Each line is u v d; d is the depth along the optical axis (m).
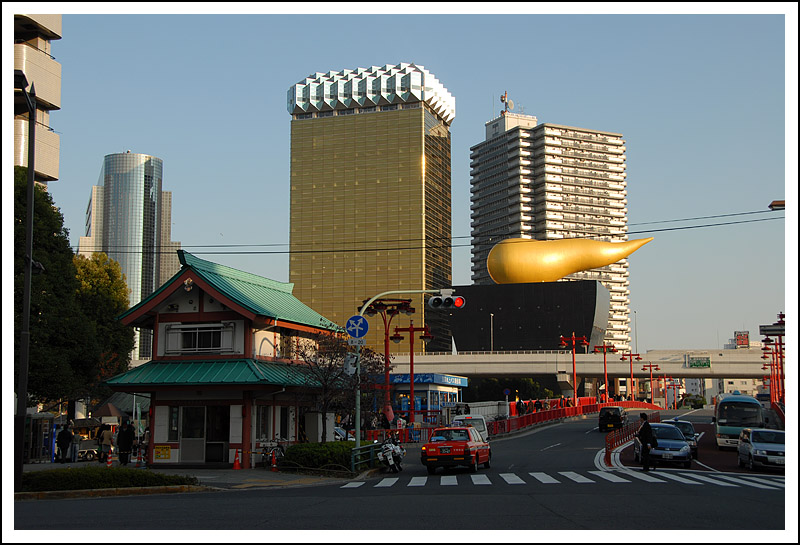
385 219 199.25
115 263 60.00
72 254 46.06
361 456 30.31
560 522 13.79
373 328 194.75
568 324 148.25
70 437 36.41
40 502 19.50
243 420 32.50
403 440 48.47
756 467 28.66
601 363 133.12
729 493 19.30
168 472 30.56
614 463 33.19
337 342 37.19
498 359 136.62
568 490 20.55
